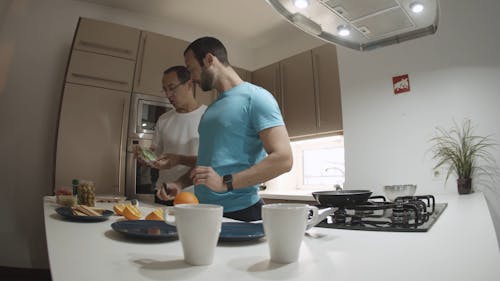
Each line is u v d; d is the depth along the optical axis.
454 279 0.36
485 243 0.54
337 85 2.45
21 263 2.35
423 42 2.00
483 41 1.79
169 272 0.41
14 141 2.44
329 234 0.66
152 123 2.47
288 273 0.40
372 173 2.14
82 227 0.75
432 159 1.90
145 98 2.46
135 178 2.31
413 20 1.09
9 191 2.38
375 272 0.40
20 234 2.37
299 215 0.45
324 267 0.43
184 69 2.18
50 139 2.52
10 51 2.48
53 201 1.41
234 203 1.05
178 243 0.58
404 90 2.05
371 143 2.17
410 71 2.04
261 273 0.40
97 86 2.31
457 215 0.91
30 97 2.50
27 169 2.44
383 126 2.12
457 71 1.86
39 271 2.37
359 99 2.26
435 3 0.97
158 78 2.54
